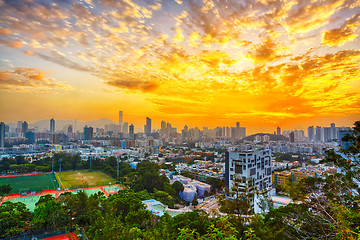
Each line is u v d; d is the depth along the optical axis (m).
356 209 16.92
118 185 103.56
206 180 102.88
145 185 86.44
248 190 21.23
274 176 99.56
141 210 40.34
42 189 96.38
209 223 25.38
